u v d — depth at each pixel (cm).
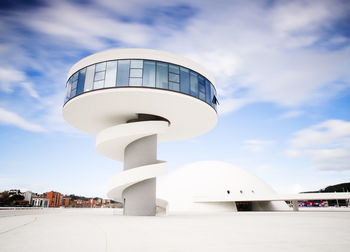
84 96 1969
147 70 1972
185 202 4578
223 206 4500
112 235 904
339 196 3672
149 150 2267
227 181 4872
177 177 5303
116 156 2602
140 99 2002
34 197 11244
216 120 2539
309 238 848
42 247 679
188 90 2077
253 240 803
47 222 1434
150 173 2009
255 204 4809
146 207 2148
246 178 5047
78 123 2494
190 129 2731
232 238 843
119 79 1928
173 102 2075
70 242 755
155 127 2091
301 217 2042
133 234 934
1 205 8875
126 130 2038
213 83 2469
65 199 13950
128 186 2200
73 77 2147
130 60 1984
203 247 686
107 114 2280
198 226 1235
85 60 2070
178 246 700
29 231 1014
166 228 1137
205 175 5072
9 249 653
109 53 2006
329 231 1042
